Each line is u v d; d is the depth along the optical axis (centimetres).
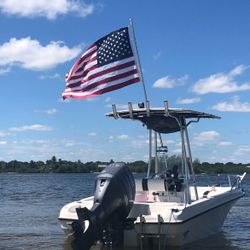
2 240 1351
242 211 2136
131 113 1196
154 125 1283
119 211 1040
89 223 948
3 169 13738
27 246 1259
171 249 1129
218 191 1445
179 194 1225
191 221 1134
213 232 1352
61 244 1286
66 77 1319
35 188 4781
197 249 1204
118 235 1035
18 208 2367
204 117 1285
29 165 13650
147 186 1252
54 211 2200
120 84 1276
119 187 1022
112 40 1291
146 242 1078
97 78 1288
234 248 1227
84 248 937
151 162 1330
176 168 1264
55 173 13375
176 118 1225
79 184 6050
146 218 1064
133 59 1280
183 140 1255
